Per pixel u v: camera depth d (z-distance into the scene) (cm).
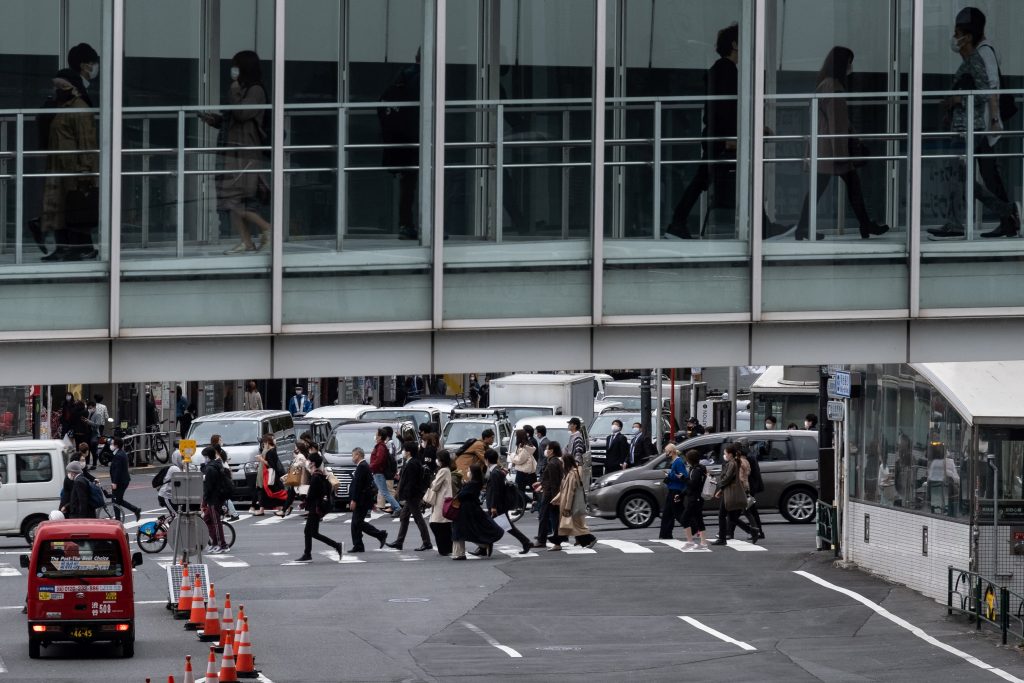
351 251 3067
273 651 3312
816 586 4172
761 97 3133
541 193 3111
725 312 3145
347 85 3070
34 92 2992
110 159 3006
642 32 3127
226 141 3039
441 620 3703
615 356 3148
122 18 3009
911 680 3053
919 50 3166
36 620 3203
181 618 3731
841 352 3194
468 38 3088
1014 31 3197
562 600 3984
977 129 3188
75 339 3006
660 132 3119
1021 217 3200
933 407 3922
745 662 3238
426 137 3080
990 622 3512
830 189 3162
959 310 3194
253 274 3053
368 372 3100
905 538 4125
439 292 3083
